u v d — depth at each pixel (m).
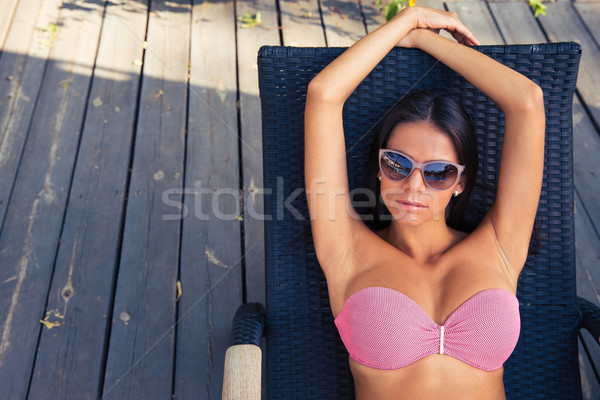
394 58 1.61
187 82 2.89
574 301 1.61
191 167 2.57
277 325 1.61
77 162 2.56
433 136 1.41
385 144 1.48
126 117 2.74
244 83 2.89
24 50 2.99
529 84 1.43
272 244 1.64
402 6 3.03
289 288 1.63
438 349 1.38
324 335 1.62
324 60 1.61
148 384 1.96
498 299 1.39
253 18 3.21
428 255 1.51
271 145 1.65
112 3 3.28
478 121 1.62
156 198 2.46
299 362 1.60
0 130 2.64
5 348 2.02
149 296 2.18
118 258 2.29
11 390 1.93
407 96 1.49
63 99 2.79
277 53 1.60
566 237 1.61
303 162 1.65
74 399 1.92
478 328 1.37
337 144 1.49
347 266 1.50
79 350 2.03
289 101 1.63
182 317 2.13
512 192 1.45
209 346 2.06
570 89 1.57
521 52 1.56
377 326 1.38
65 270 2.23
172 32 3.13
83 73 2.91
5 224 2.35
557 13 3.20
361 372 1.42
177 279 2.23
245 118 2.75
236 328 1.46
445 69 1.61
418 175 1.40
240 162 2.60
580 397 1.57
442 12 1.57
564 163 1.60
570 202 1.61
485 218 1.52
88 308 2.14
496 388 1.41
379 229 1.69
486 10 3.21
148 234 2.35
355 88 1.56
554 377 1.58
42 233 2.33
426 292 1.44
